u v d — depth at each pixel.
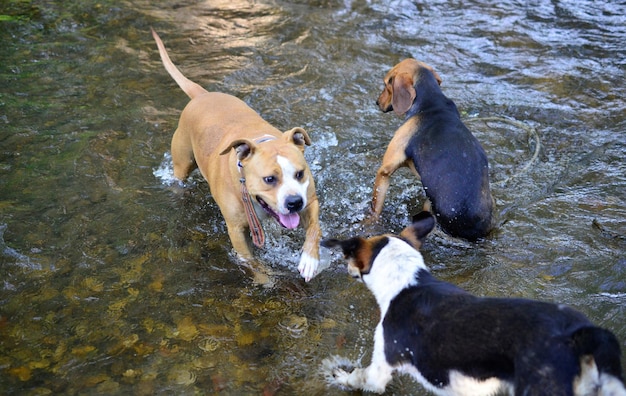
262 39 3.08
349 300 1.69
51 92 2.63
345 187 2.15
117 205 2.04
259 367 1.49
